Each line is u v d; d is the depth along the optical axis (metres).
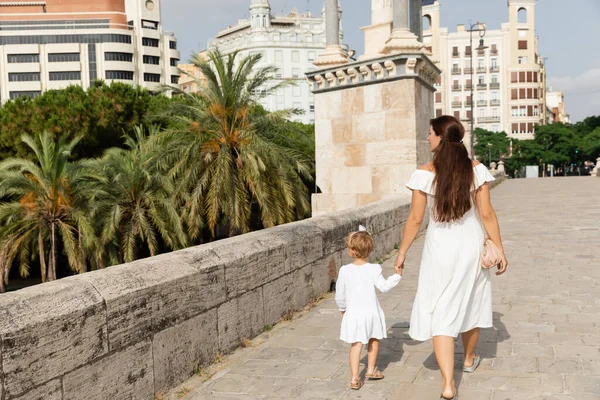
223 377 4.50
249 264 5.41
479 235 3.93
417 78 13.59
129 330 3.80
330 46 15.46
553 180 37.09
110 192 28.39
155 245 27.72
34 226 28.03
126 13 113.25
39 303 3.20
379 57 13.72
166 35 118.62
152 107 35.44
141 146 28.69
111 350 3.64
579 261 8.94
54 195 27.27
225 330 5.00
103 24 108.94
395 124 13.77
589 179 35.28
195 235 24.84
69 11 109.75
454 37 120.69
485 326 4.07
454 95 121.06
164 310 4.17
